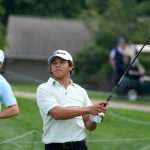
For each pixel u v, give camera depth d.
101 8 93.00
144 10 67.50
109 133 29.45
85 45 74.12
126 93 45.69
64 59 14.71
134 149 25.72
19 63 87.25
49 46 88.38
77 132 14.68
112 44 68.94
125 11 67.31
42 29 91.06
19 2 101.56
